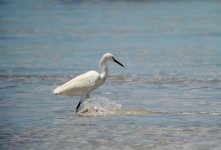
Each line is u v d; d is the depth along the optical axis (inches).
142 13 2311.8
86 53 1209.4
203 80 869.8
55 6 2706.7
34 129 573.3
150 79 886.4
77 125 588.1
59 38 1504.7
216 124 586.6
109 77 914.1
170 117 620.1
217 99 719.7
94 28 1758.1
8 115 636.1
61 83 854.5
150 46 1321.4
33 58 1131.9
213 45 1317.7
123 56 1165.1
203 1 2965.1
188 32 1616.6
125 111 649.6
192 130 563.2
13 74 940.0
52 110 660.7
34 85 835.4
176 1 2979.8
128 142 523.2
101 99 688.4
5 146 514.9
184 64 1040.2
